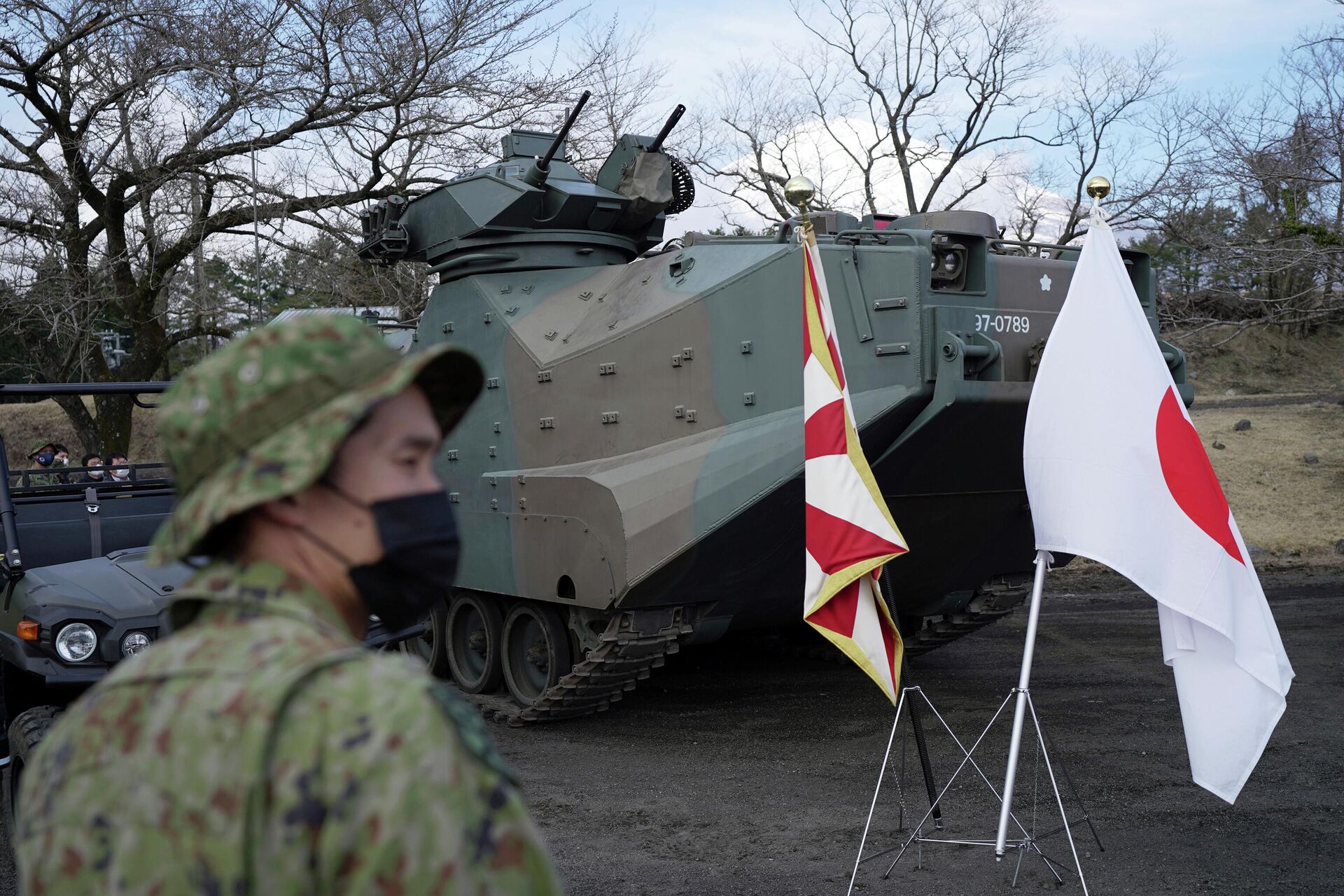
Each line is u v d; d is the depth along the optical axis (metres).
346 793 1.08
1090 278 5.70
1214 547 5.27
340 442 1.28
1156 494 5.38
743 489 7.61
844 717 9.11
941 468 7.92
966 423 7.48
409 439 1.41
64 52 17.45
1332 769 7.25
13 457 24.30
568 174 10.95
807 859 5.98
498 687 10.12
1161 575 5.31
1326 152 17.92
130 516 7.07
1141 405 5.46
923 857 5.96
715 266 8.59
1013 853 5.97
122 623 5.74
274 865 1.08
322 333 1.33
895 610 6.14
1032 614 5.61
